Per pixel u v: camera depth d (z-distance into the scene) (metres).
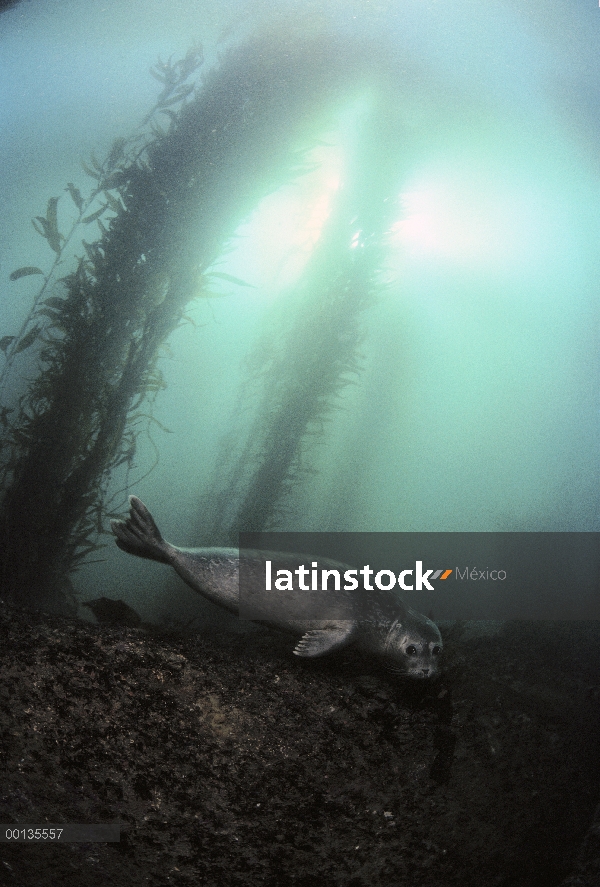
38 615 2.26
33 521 2.69
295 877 1.62
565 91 5.02
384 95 3.76
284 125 2.89
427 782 2.03
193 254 2.82
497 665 2.82
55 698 1.85
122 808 1.65
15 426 2.81
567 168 5.19
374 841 1.78
